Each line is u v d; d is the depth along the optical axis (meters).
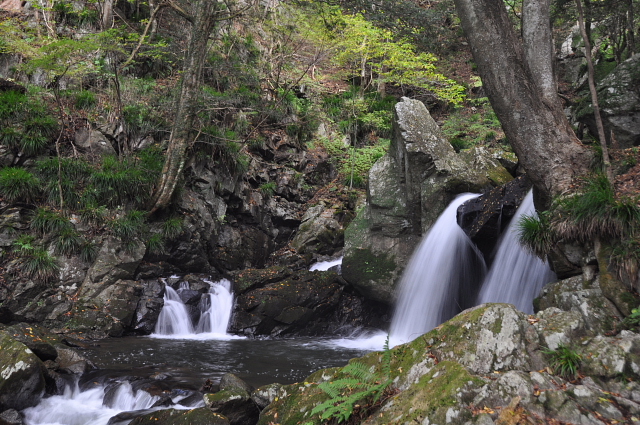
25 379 5.75
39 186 11.32
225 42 18.41
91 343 9.30
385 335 11.94
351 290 12.87
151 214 12.30
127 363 7.76
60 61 12.52
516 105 7.54
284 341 10.86
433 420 3.60
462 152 13.13
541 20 8.33
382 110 20.66
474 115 20.88
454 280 10.96
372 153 18.33
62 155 12.38
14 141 11.54
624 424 3.52
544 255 7.07
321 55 17.84
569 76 21.12
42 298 10.13
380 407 4.21
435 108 23.61
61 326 9.91
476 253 10.52
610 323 5.26
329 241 15.85
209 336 11.12
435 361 4.43
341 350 9.75
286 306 11.69
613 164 7.46
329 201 17.17
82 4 15.86
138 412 5.52
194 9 13.73
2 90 12.57
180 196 13.02
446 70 23.39
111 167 12.38
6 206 10.78
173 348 9.25
